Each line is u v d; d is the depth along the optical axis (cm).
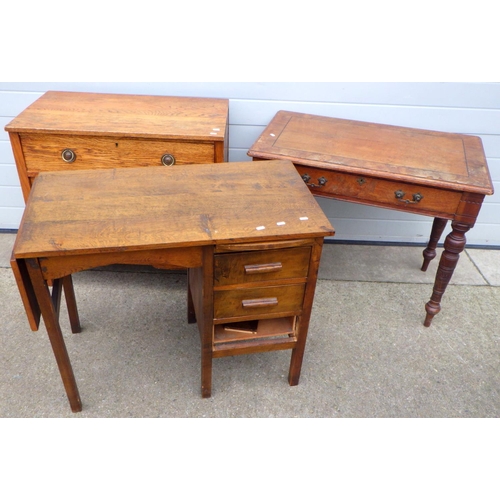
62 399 203
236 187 188
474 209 207
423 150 235
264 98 279
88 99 260
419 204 213
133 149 225
